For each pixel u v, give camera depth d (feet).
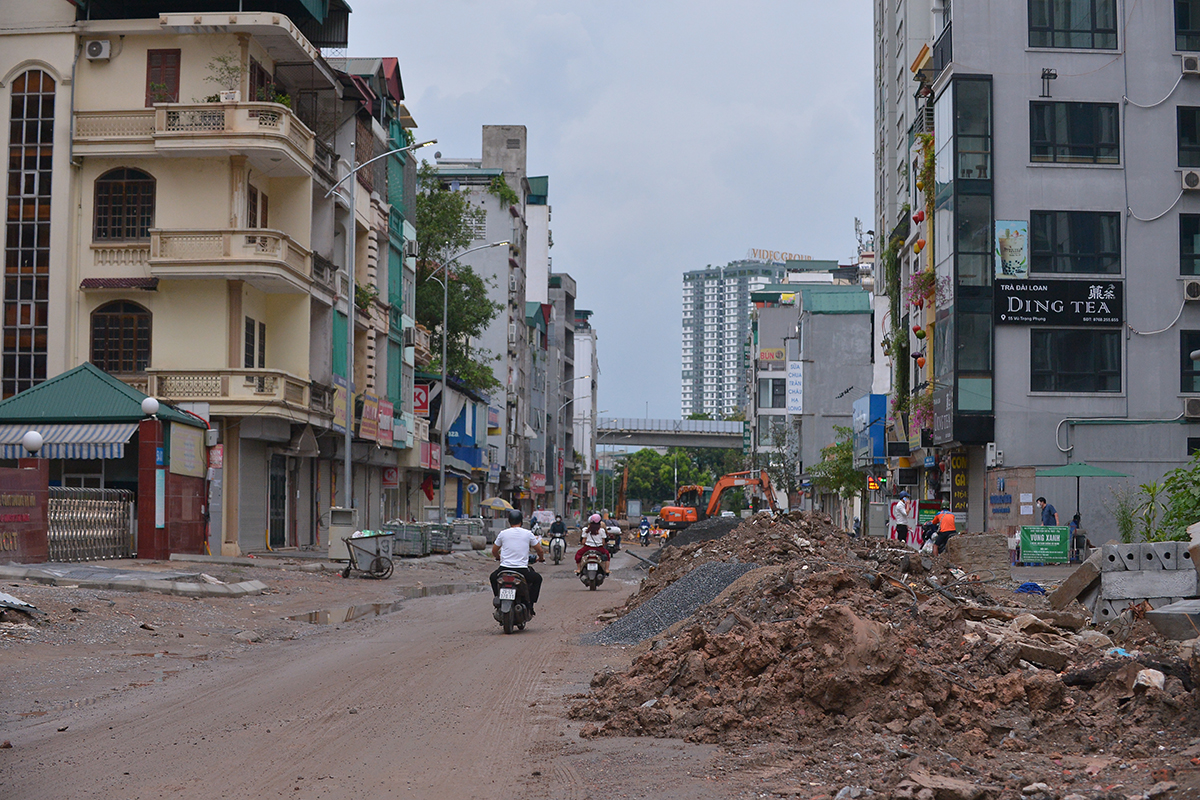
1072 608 41.63
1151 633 38.09
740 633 33.63
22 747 27.17
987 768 22.77
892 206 199.31
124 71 108.47
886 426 173.06
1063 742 24.59
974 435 124.47
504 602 53.16
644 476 595.06
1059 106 127.13
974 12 127.65
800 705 27.53
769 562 54.19
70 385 91.86
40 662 41.06
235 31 107.14
